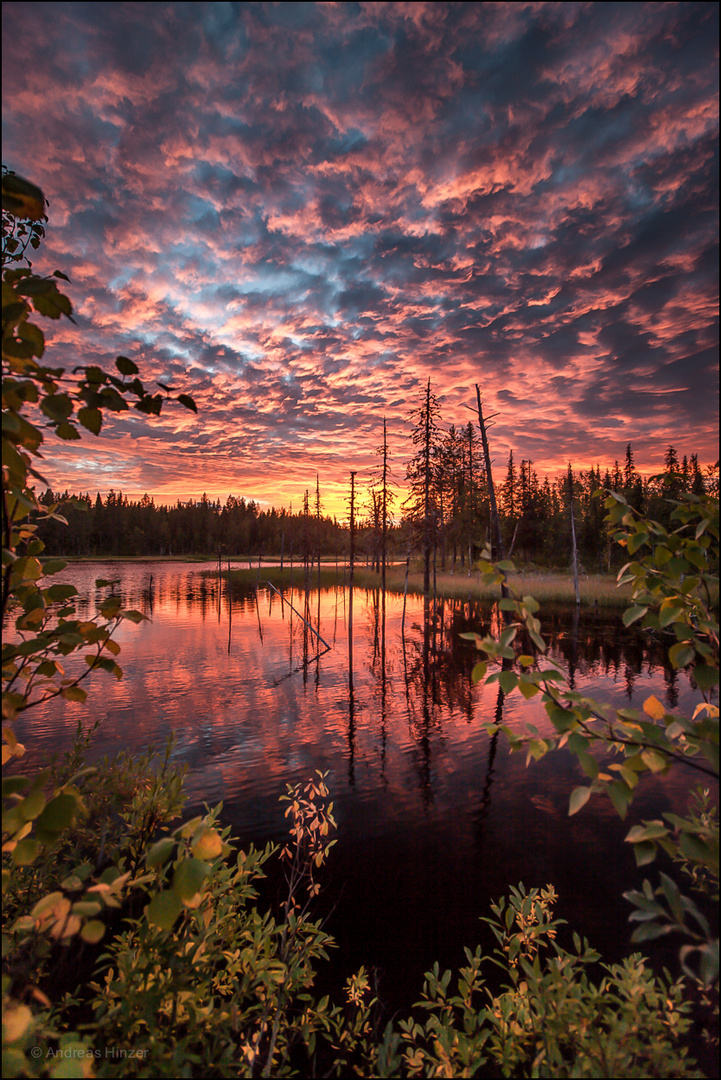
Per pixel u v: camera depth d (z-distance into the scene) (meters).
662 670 17.52
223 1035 2.09
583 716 1.62
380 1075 2.16
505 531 50.38
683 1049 1.87
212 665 21.94
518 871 6.97
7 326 1.38
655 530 1.92
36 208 1.37
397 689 18.00
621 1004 2.04
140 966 2.06
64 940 1.18
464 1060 2.05
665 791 8.86
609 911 5.93
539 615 29.25
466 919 5.93
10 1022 1.13
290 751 12.24
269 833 8.16
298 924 2.96
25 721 14.03
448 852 7.53
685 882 6.45
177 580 66.12
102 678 19.47
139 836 2.83
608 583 41.34
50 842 1.26
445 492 32.66
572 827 8.24
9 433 1.33
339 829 8.34
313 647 25.78
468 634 1.71
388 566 78.44
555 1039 1.99
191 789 10.00
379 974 4.99
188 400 1.52
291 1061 3.43
